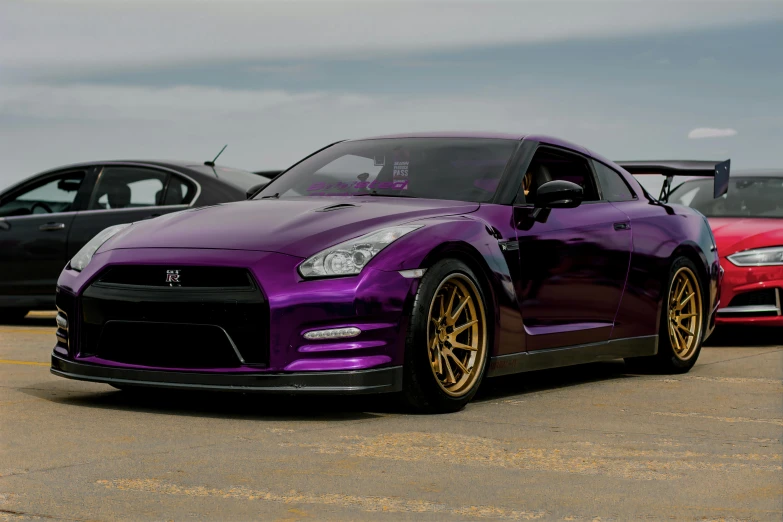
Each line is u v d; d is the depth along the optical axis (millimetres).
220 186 9648
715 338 9688
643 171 8367
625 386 6211
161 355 4879
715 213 9953
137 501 3322
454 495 3465
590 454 4141
